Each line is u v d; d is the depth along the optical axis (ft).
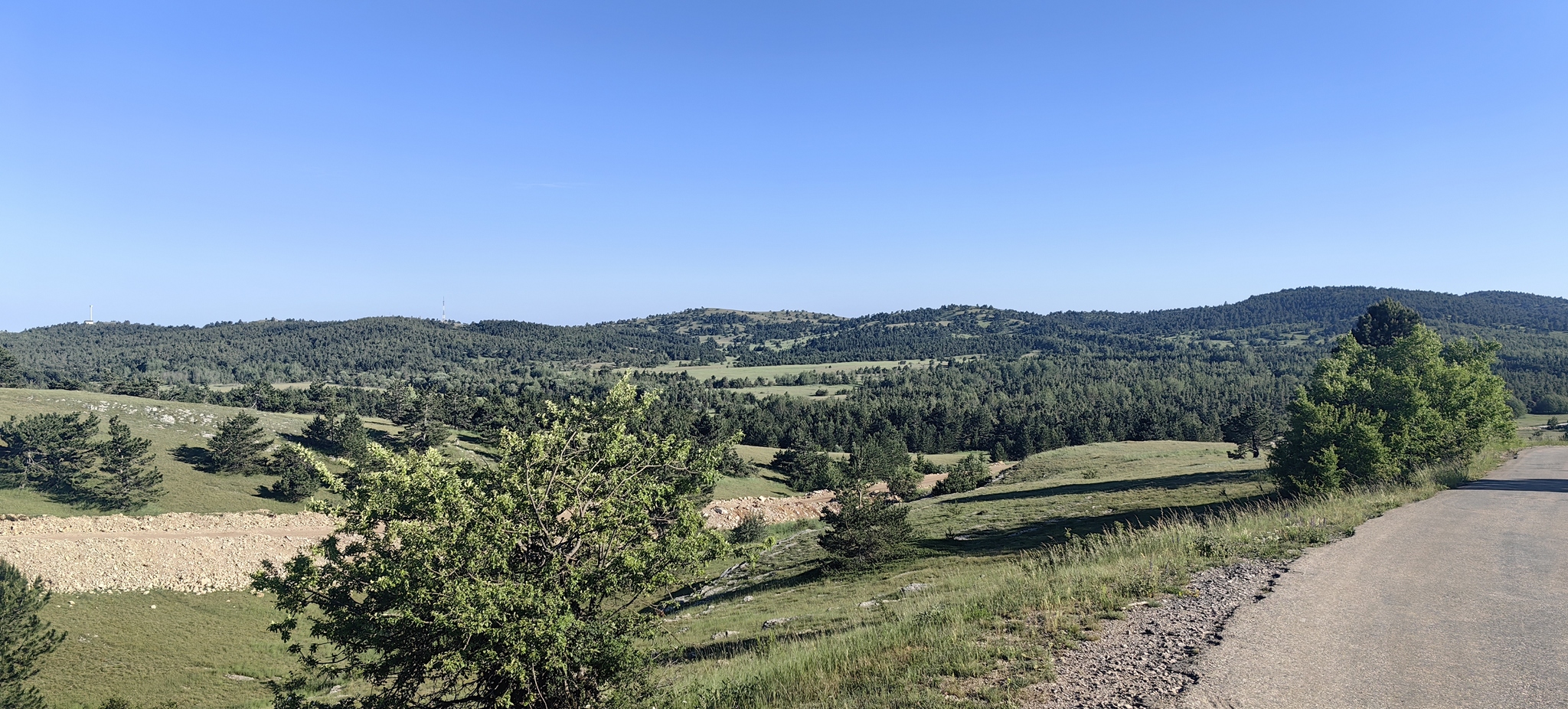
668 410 360.89
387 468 30.89
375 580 28.71
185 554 150.00
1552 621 32.14
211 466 260.01
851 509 95.76
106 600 127.03
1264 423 275.59
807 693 30.89
